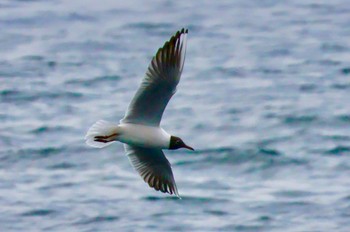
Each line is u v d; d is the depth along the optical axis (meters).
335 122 22.73
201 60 29.62
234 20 35.78
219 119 23.11
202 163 19.94
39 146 20.64
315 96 25.19
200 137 21.81
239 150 20.61
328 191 17.95
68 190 18.00
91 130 10.13
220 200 17.44
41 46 31.23
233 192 17.97
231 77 27.58
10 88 25.72
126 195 17.70
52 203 17.33
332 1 39.25
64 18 35.56
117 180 18.56
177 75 9.97
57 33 33.22
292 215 16.78
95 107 24.17
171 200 17.41
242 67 28.69
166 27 34.59
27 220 16.61
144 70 28.50
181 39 9.97
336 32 33.59
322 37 32.81
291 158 20.09
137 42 32.31
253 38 32.81
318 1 39.31
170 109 24.05
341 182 18.58
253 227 16.27
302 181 18.70
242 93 25.59
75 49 30.97
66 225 16.42
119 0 39.00
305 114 23.31
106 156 20.00
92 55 30.30
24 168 19.42
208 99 25.00
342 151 20.59
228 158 20.19
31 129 21.97
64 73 27.77
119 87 26.39
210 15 36.62
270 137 21.67
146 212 16.91
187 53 30.69
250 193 17.92
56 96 25.14
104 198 17.53
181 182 18.62
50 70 28.11
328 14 36.78
